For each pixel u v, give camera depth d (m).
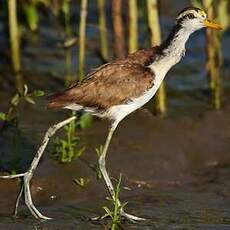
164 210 13.19
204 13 13.04
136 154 14.82
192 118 16.36
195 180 14.70
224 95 17.73
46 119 15.84
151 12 16.06
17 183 13.28
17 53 17.09
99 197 13.56
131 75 12.62
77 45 20.19
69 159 13.98
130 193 13.90
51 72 18.55
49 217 12.62
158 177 14.55
